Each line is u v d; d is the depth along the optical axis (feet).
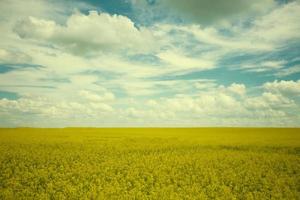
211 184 44.62
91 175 50.06
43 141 93.56
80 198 36.81
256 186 43.86
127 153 72.64
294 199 36.91
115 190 39.78
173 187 42.19
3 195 37.55
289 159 63.36
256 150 80.33
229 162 60.39
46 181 46.21
